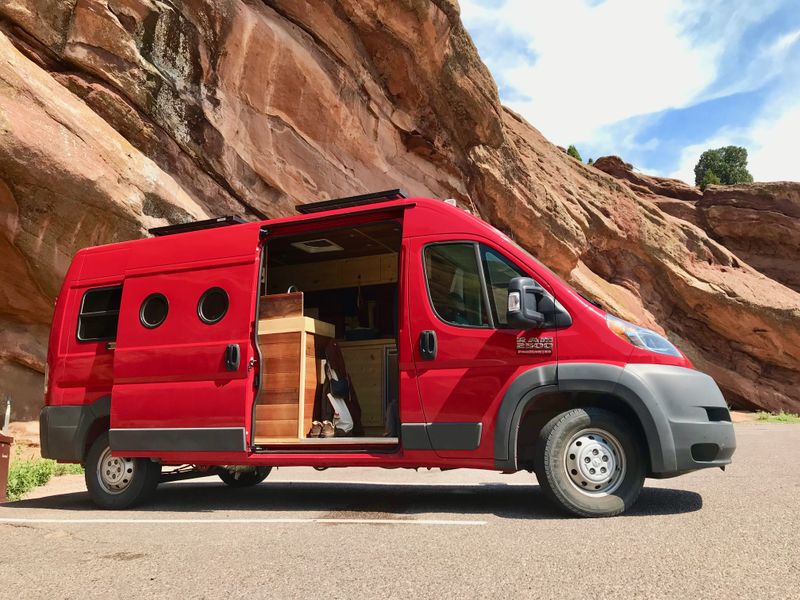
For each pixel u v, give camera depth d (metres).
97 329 6.47
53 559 3.69
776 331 31.92
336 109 18.00
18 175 10.77
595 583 2.78
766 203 39.50
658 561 3.11
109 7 13.07
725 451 4.55
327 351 5.94
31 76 11.48
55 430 6.35
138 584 3.07
